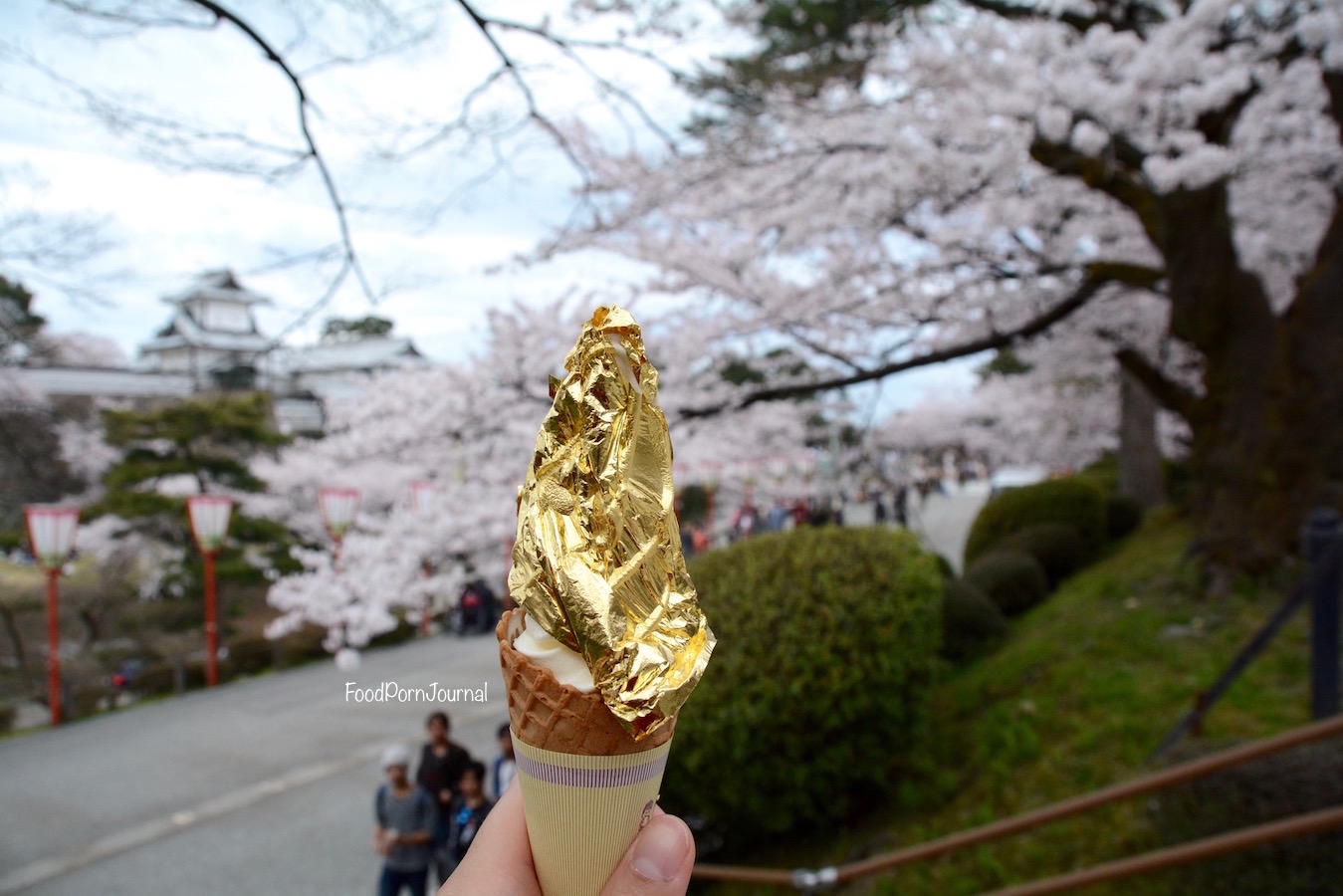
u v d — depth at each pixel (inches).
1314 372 255.3
